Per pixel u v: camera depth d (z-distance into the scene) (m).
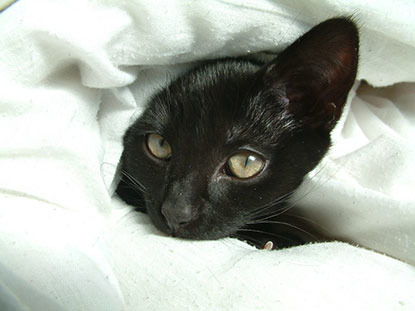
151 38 0.18
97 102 0.19
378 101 0.25
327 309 0.14
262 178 0.20
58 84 0.17
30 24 0.16
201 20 0.19
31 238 0.14
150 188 0.21
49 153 0.16
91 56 0.17
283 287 0.15
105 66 0.17
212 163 0.20
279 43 0.21
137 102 0.22
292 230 0.23
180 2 0.18
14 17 0.16
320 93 0.21
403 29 0.20
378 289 0.15
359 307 0.15
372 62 0.22
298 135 0.21
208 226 0.20
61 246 0.14
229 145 0.20
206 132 0.20
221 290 0.15
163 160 0.21
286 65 0.20
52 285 0.14
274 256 0.17
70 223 0.16
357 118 0.24
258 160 0.20
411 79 0.23
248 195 0.20
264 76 0.21
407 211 0.18
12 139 0.16
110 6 0.17
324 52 0.20
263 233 0.22
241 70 0.22
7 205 0.15
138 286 0.15
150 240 0.18
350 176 0.21
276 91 0.21
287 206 0.22
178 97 0.21
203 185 0.20
